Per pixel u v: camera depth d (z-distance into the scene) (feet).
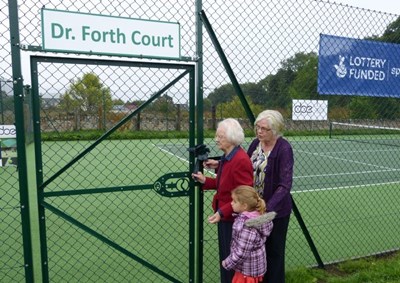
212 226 18.67
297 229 18.90
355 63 13.60
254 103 13.80
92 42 9.10
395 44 14.33
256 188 10.37
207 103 18.65
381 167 39.81
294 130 20.72
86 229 10.19
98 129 36.99
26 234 9.52
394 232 18.70
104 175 31.32
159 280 13.39
